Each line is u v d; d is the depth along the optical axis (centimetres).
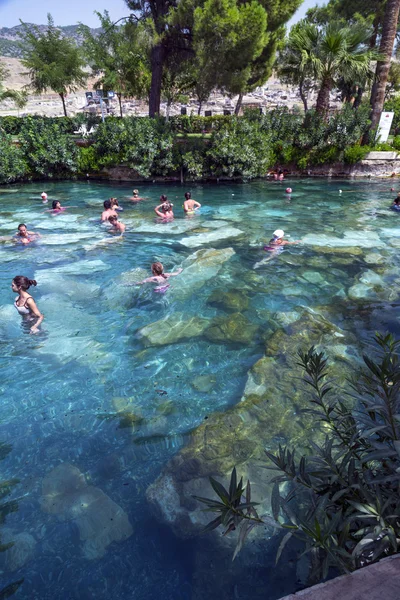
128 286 778
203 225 1208
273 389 480
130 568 295
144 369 539
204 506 337
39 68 2672
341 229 1163
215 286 792
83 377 522
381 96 1962
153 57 2033
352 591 177
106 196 1620
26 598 276
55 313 679
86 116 2344
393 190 1706
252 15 1733
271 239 1025
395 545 186
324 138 1959
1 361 552
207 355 569
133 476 375
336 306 705
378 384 208
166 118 2097
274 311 693
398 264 894
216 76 1888
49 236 1092
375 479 197
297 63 1983
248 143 1867
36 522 329
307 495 336
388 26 1845
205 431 416
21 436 425
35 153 1895
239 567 290
